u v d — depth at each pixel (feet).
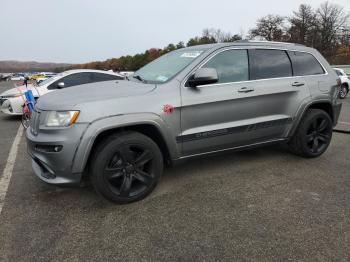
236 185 12.66
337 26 179.22
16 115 32.40
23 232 9.41
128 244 8.82
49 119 10.14
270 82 13.71
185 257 8.25
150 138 11.21
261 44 14.02
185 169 14.42
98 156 10.23
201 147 12.27
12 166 15.37
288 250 8.50
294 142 15.44
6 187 12.69
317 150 15.85
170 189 12.32
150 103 10.86
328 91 15.58
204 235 9.20
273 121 13.89
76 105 9.97
